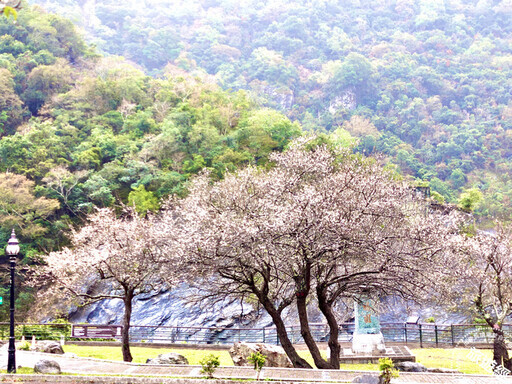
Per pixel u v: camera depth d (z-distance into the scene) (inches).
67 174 2337.6
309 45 7313.0
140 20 7101.4
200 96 3260.3
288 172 906.1
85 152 2522.1
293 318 1348.4
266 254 764.0
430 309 1456.7
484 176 4714.6
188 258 767.1
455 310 1065.5
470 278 892.0
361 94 6127.0
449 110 5753.0
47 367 638.5
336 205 766.5
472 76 6348.4
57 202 2180.1
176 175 2322.8
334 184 829.2
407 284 800.3
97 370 663.8
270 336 1368.1
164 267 827.4
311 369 681.0
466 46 7096.5
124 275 871.7
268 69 6427.2
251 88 6136.8
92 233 968.9
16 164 2412.6
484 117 5689.0
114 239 925.2
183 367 689.0
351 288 811.4
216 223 794.8
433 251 792.3
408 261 751.1
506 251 911.0
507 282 924.0
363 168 930.1
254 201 861.8
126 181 2447.1
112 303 1710.1
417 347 1083.9
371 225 784.9
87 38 6382.9
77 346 1085.1
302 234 713.0
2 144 2449.6
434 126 5482.3
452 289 930.7
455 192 4382.4
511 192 4180.6
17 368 665.0
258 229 741.3
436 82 6210.6
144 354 964.0
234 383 585.6
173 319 1561.3
